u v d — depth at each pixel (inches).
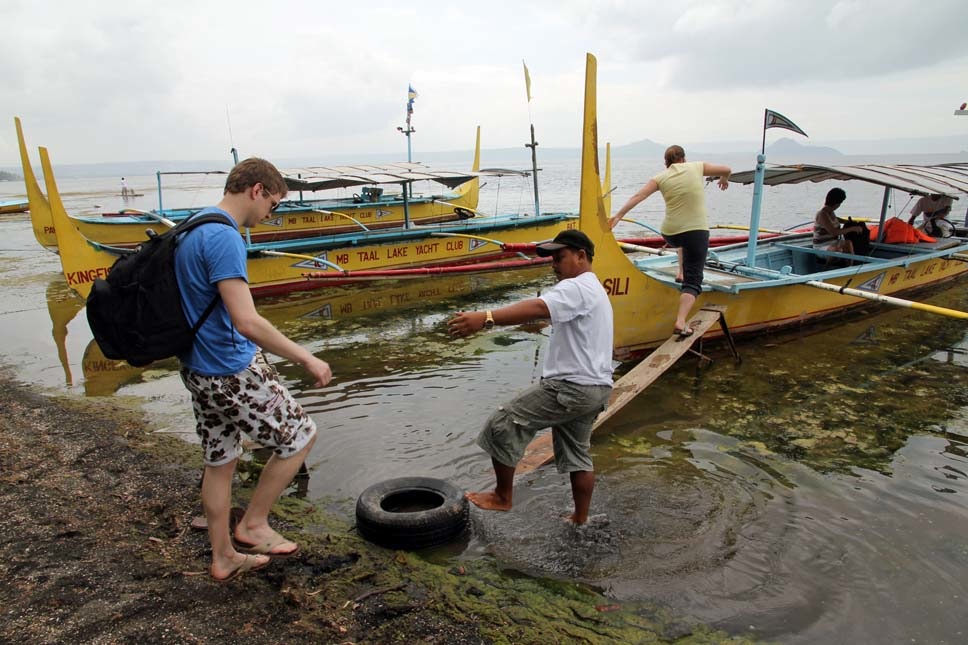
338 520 157.3
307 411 229.0
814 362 285.3
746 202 1263.5
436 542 143.6
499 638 113.3
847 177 354.3
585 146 247.1
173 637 106.7
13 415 215.0
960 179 364.8
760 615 124.3
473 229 513.3
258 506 126.0
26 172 512.1
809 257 408.5
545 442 195.9
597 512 161.3
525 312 131.0
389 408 231.8
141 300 102.1
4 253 615.5
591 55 236.7
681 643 115.3
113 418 214.2
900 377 267.3
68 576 122.0
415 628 115.0
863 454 198.2
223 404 109.0
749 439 208.4
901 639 118.9
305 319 366.9
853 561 143.1
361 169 516.1
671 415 227.3
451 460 191.5
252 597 120.1
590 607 124.3
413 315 378.0
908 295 409.4
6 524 142.4
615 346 278.4
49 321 358.9
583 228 256.2
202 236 102.5
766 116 306.3
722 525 156.9
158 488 164.4
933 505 168.2
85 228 534.3
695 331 265.6
